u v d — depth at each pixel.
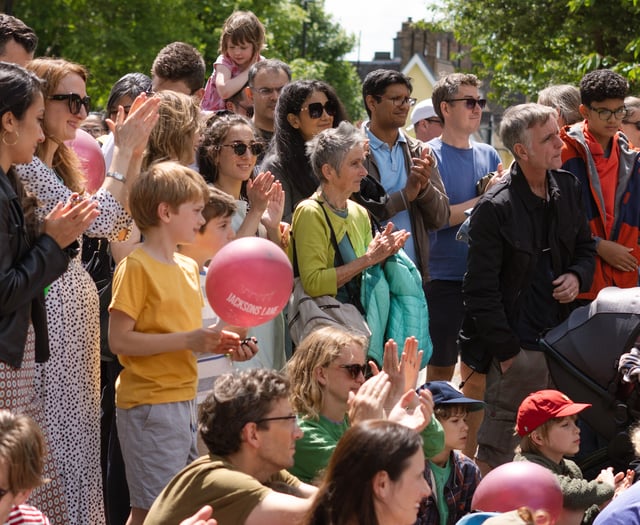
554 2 26.00
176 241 5.98
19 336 5.20
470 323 8.01
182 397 5.95
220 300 5.71
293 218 7.30
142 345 5.77
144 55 32.16
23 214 5.21
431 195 8.33
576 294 7.88
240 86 10.12
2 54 6.72
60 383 5.77
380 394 5.04
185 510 4.73
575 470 7.09
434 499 6.32
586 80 8.48
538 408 6.94
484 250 7.76
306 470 5.86
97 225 5.86
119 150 6.06
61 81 5.95
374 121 8.68
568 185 7.97
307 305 7.11
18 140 5.27
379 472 4.16
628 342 7.28
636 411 7.23
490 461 7.90
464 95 9.36
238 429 4.84
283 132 7.92
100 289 6.75
